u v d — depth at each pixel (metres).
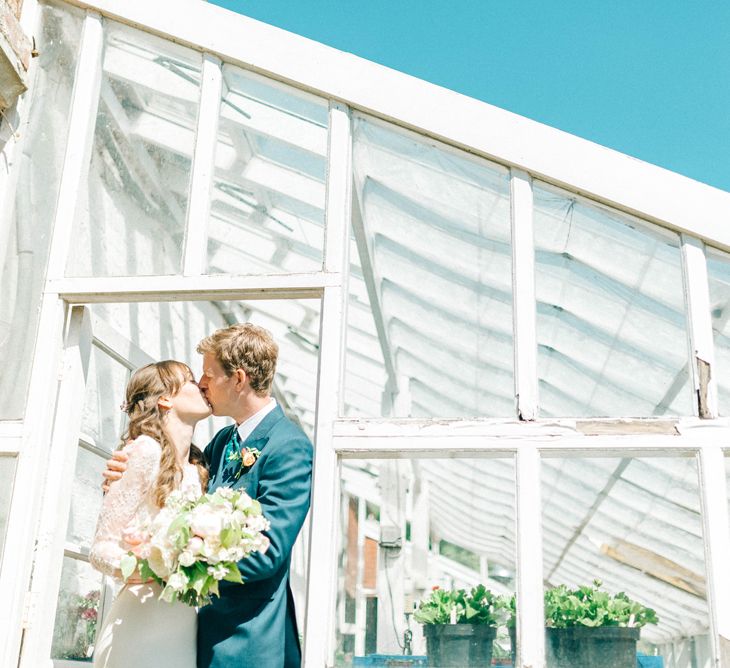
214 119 3.05
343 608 2.47
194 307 4.86
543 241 2.74
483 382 2.63
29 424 2.76
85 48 3.18
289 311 4.82
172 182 3.01
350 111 2.98
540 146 2.77
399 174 2.90
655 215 2.64
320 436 2.62
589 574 2.42
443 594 2.45
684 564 2.41
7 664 2.57
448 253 2.80
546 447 2.53
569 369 2.61
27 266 2.95
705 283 2.61
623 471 2.50
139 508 2.48
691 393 2.53
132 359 3.60
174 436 2.62
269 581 2.41
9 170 3.06
